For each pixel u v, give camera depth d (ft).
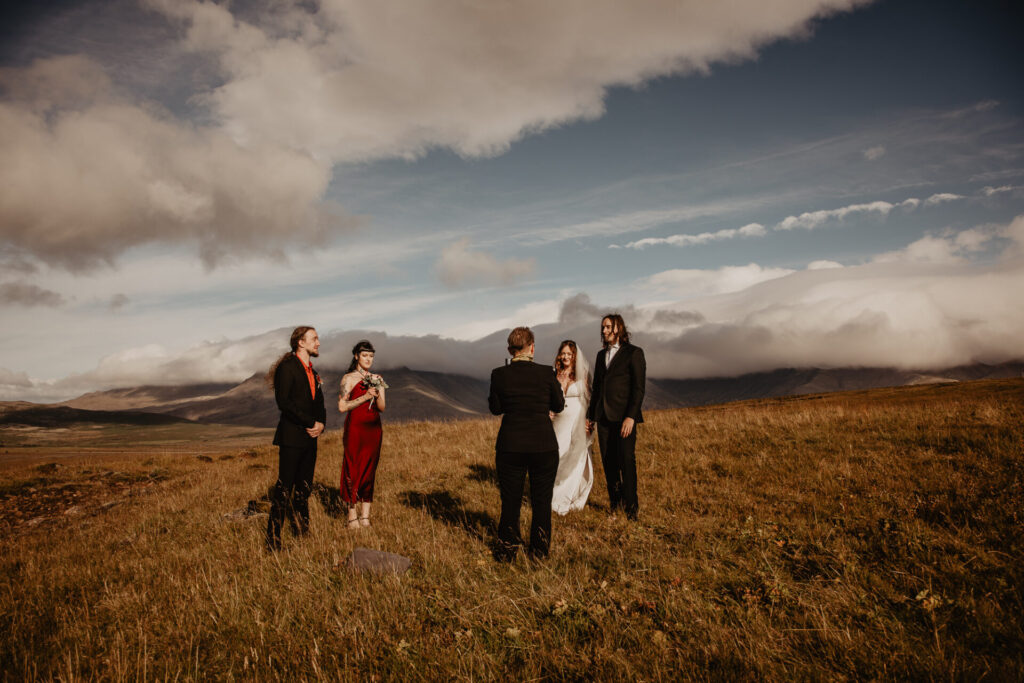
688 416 49.98
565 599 11.84
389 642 10.55
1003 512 16.08
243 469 49.37
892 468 23.52
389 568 14.34
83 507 37.22
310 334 19.27
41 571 17.51
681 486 24.16
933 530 15.40
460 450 38.22
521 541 15.29
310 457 19.08
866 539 15.47
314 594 13.01
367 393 20.13
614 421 20.43
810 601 11.28
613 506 20.83
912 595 11.64
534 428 15.16
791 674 8.89
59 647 11.35
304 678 9.60
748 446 31.96
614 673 9.11
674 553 15.24
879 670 8.78
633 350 20.68
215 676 10.04
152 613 12.89
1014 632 9.64
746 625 10.41
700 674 9.00
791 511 19.03
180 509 28.99
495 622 11.22
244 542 18.86
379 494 26.22
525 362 15.78
